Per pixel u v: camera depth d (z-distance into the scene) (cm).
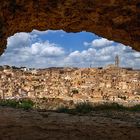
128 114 3055
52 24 1162
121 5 945
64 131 1252
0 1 934
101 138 1166
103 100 4859
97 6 964
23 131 1172
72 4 959
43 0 946
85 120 1850
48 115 1955
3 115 1647
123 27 1082
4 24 1061
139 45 1170
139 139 1171
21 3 966
